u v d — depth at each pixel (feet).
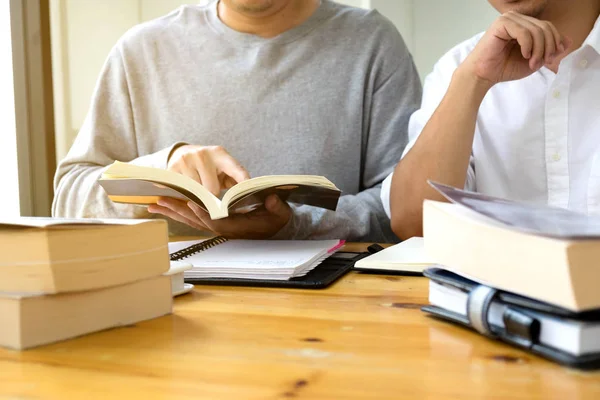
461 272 1.73
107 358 1.55
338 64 5.46
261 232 3.95
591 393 1.27
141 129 5.64
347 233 4.56
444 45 8.24
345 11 5.69
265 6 5.17
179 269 2.35
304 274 2.72
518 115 4.23
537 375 1.38
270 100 5.42
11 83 7.99
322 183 3.10
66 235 1.66
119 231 1.82
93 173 5.09
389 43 5.57
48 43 7.97
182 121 5.53
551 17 4.07
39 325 1.65
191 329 1.84
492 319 1.64
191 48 5.58
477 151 4.41
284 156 5.41
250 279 2.62
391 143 5.44
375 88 5.53
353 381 1.36
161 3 8.98
